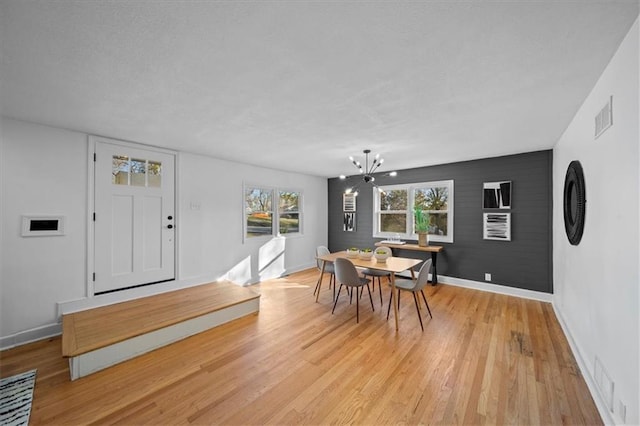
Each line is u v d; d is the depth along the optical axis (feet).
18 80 6.08
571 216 8.50
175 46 4.84
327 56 5.15
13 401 6.12
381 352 8.21
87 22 4.19
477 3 3.81
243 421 5.55
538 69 5.58
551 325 10.08
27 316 8.95
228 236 15.10
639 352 4.22
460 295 13.71
